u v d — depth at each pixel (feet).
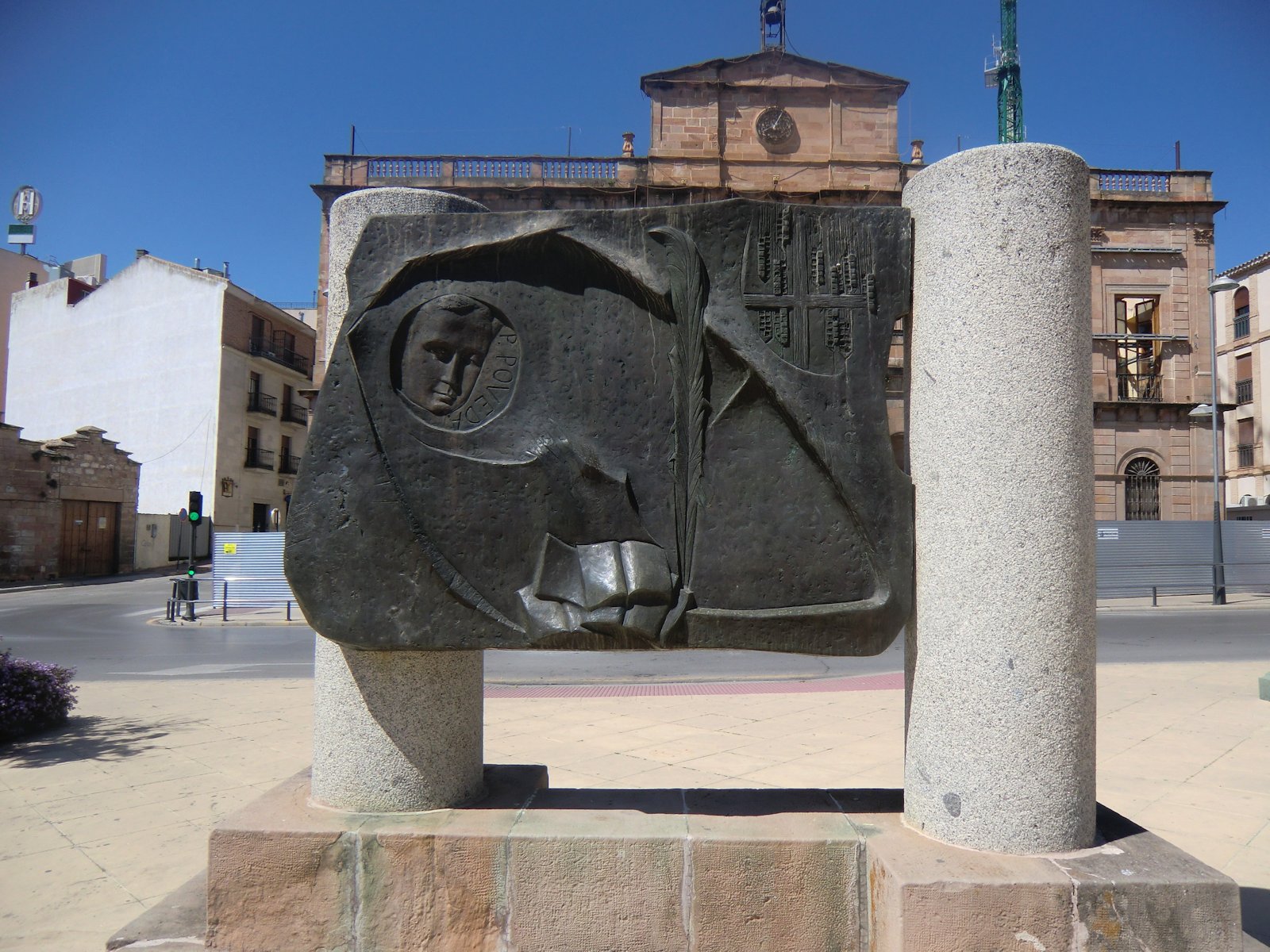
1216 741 20.80
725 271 10.46
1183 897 8.70
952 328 9.87
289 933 9.81
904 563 10.06
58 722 22.75
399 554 10.12
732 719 23.77
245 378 118.73
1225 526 69.15
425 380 10.36
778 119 84.84
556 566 10.16
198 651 42.22
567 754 19.56
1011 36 95.45
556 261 10.63
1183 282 85.71
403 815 10.57
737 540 10.23
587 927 9.65
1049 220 9.72
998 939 8.63
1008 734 9.44
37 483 90.84
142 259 118.32
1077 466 9.69
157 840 14.12
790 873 9.63
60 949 10.48
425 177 85.10
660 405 10.48
